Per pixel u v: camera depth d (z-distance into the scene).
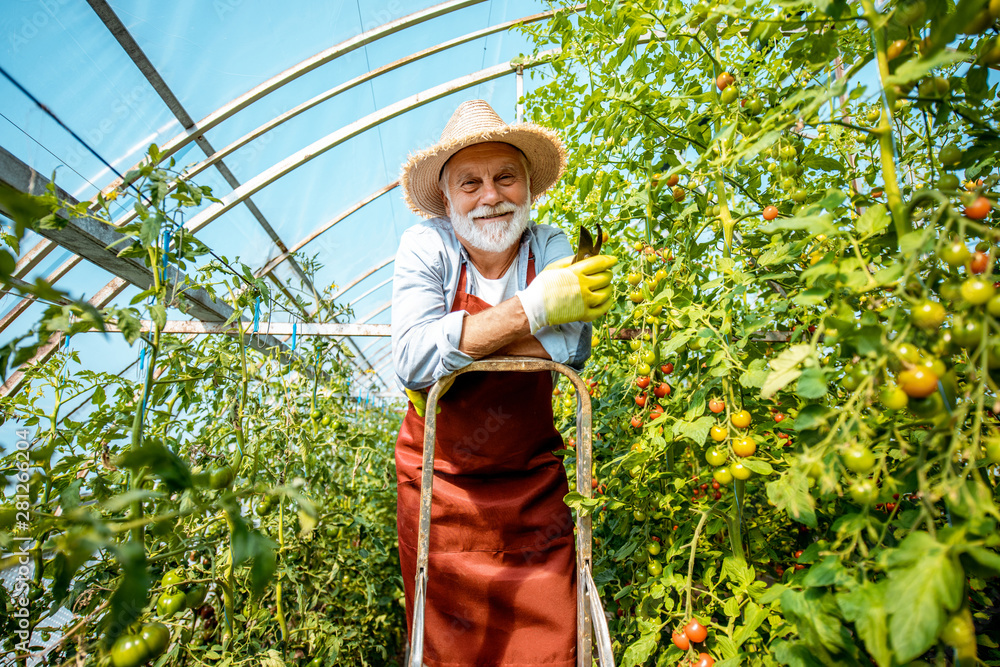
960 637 0.78
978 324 0.80
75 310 1.14
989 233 0.75
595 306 1.39
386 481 4.46
